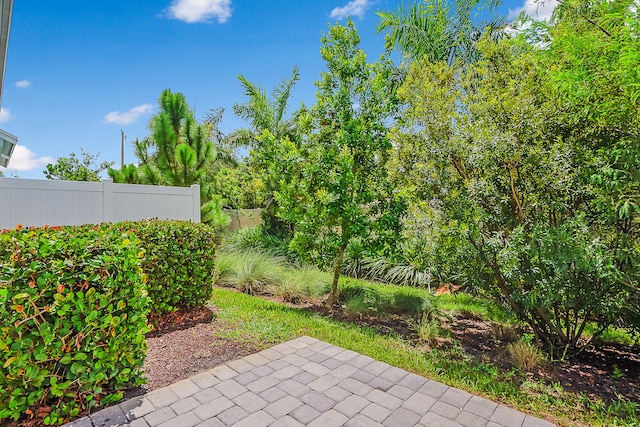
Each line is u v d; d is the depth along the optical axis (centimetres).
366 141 501
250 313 454
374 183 505
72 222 559
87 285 235
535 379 294
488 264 346
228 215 911
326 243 501
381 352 344
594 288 298
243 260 662
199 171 845
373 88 509
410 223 408
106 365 239
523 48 377
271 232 901
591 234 289
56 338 221
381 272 700
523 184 335
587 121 307
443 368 311
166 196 659
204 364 309
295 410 238
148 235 395
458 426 223
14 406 209
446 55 635
